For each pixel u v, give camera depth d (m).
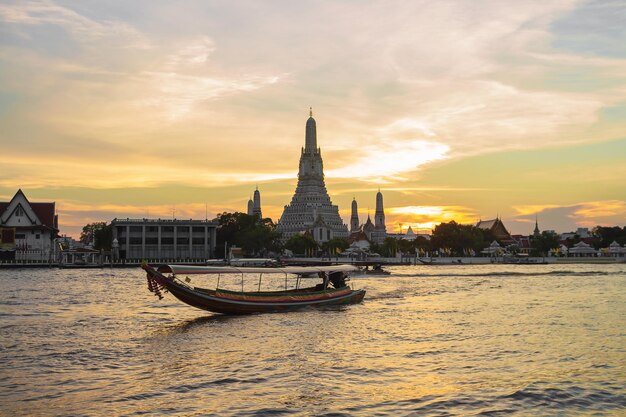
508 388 29.23
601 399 27.56
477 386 29.64
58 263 166.12
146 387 29.31
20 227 175.25
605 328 47.78
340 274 67.06
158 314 55.09
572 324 49.97
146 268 50.53
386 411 25.91
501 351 38.12
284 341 41.25
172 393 28.33
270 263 164.62
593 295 77.69
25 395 28.09
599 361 35.31
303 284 104.12
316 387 29.38
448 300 69.94
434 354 37.06
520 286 94.31
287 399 27.45
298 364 34.09
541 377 31.41
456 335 44.03
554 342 41.41
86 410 25.97
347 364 34.19
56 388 29.20
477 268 169.12
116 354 36.84
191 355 36.56
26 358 35.62
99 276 121.88
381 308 60.81
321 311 57.75
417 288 89.50
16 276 121.19
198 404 26.73
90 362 34.62
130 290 83.00
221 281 113.75
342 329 46.53
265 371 32.47
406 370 32.88
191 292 52.09
